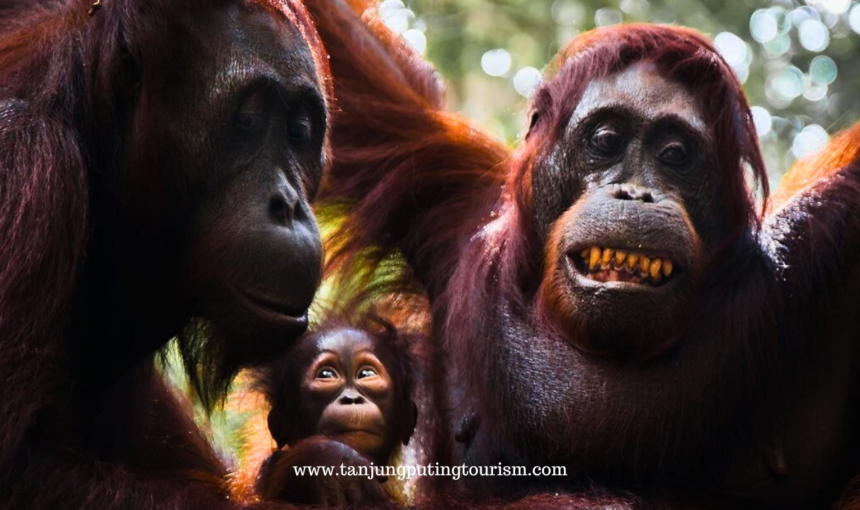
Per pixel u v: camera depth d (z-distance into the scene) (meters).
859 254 6.20
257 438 7.82
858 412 6.31
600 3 12.79
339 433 6.94
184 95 5.72
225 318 5.65
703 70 6.10
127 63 5.82
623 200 5.80
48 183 5.54
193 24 5.76
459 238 7.38
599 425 5.99
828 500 6.29
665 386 5.97
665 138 5.99
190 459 7.08
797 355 6.14
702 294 6.04
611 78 6.14
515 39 12.62
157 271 5.92
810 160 7.09
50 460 5.33
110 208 5.88
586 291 5.79
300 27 6.24
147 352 6.25
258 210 5.59
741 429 6.12
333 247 8.01
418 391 7.52
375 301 8.05
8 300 5.36
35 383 5.32
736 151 6.08
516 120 11.88
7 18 6.72
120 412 6.43
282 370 7.31
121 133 5.85
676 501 6.01
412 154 7.95
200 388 6.42
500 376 6.26
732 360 6.00
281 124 5.75
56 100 5.82
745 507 6.18
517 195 6.38
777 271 6.15
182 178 5.72
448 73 12.48
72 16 6.19
